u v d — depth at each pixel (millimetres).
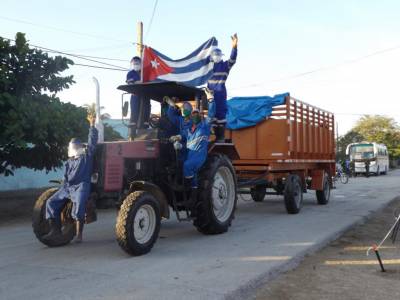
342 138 76875
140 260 7113
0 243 8688
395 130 79438
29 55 12406
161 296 5379
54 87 13164
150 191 7895
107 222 11398
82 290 5621
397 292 5871
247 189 14008
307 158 14102
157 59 11055
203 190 8930
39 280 6062
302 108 13633
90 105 7980
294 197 12703
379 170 44594
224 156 9766
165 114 9078
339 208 14234
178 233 9570
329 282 6277
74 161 7711
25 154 13555
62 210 8211
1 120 11422
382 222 11711
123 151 7949
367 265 7207
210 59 11211
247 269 6590
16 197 17875
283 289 5945
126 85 9117
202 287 5719
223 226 9375
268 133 12688
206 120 8992
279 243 8461
